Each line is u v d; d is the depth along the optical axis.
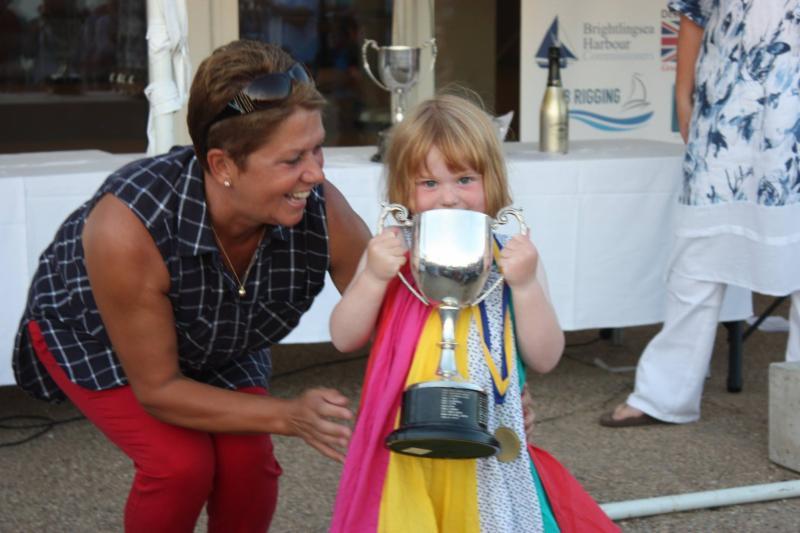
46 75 8.84
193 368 2.46
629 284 4.59
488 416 2.06
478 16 8.02
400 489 2.10
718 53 3.87
